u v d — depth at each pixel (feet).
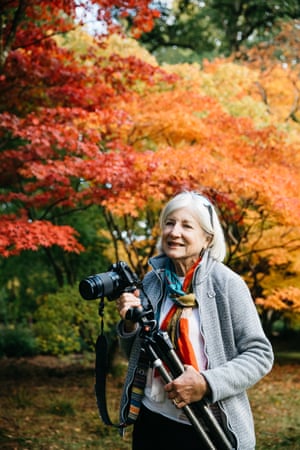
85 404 24.91
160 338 6.43
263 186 21.33
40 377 32.40
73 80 23.30
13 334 42.65
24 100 24.16
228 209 26.32
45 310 31.24
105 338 6.73
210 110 25.54
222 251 7.14
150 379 6.86
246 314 6.71
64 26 22.89
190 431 6.64
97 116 21.34
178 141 26.27
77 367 36.17
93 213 37.06
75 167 20.57
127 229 29.48
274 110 38.52
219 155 25.58
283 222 24.95
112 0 20.76
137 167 21.30
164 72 24.22
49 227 21.30
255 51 43.34
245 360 6.50
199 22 61.82
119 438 19.26
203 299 6.76
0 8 20.68
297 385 31.45
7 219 21.71
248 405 6.79
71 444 18.43
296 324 43.32
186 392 6.22
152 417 6.82
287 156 24.90
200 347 6.70
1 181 27.37
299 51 42.50
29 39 22.94
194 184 21.61
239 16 60.59
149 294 7.16
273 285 31.83
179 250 6.93
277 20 55.57
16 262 40.91
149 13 21.18
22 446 18.12
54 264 36.70
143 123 24.27
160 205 29.60
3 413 22.86
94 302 30.66
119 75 23.98
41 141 20.07
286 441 18.49
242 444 6.48
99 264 38.34
